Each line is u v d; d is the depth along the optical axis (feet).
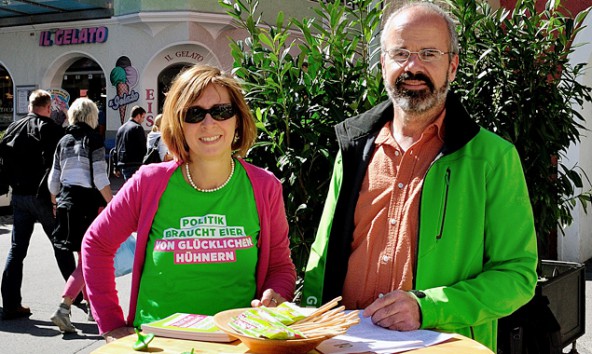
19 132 20.63
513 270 7.42
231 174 8.36
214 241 8.11
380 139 8.34
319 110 11.60
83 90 62.69
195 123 8.06
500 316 7.32
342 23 12.07
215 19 55.98
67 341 18.72
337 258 8.41
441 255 7.59
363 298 8.09
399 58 7.91
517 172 7.72
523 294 7.38
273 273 8.62
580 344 18.04
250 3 12.50
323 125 11.40
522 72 12.39
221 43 57.52
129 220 8.43
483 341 7.80
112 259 8.68
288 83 11.55
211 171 8.23
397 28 7.96
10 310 20.65
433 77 7.80
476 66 12.41
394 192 8.01
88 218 20.04
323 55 12.06
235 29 57.47
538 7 25.18
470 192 7.63
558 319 13.02
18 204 20.66
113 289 8.63
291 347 6.20
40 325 20.11
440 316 7.10
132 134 36.52
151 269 8.17
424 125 8.05
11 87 66.03
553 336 10.61
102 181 20.13
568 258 27.04
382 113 8.57
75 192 19.86
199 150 8.10
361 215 8.25
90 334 19.33
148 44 57.67
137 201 8.34
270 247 8.63
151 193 8.25
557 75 13.24
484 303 7.20
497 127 11.85
